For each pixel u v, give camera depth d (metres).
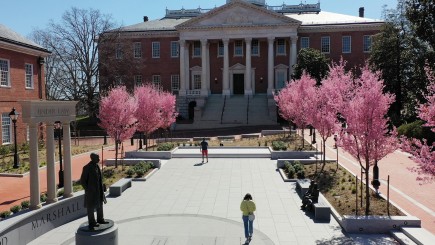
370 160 15.55
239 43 66.69
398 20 46.66
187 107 63.25
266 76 66.31
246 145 35.28
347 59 63.72
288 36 62.28
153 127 33.41
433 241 12.09
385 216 14.27
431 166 10.80
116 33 59.84
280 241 13.20
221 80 67.31
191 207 17.38
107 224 12.53
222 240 13.34
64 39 57.00
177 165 27.66
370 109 14.52
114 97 26.30
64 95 62.66
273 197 18.83
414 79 45.66
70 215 16.09
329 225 14.74
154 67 68.12
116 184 20.19
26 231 13.43
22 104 14.66
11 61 35.75
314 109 25.05
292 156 29.39
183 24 64.00
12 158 30.25
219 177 23.58
